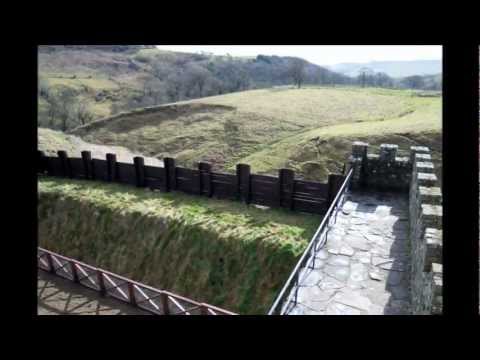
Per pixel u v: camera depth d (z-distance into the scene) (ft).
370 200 42.88
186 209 49.03
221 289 39.88
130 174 59.06
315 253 31.17
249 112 109.70
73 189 58.80
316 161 70.44
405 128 75.15
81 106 195.83
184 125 113.09
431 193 28.43
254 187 49.62
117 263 48.14
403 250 32.35
